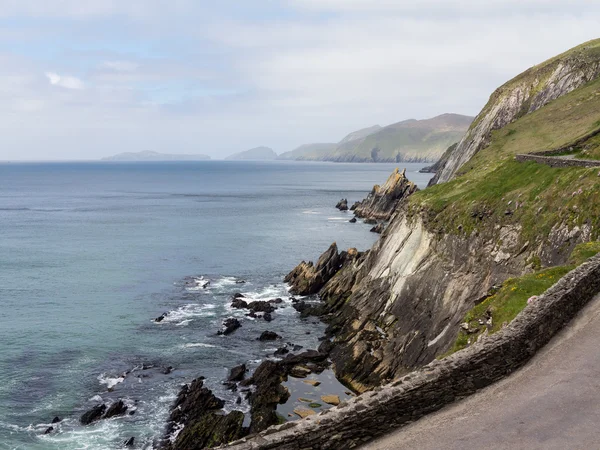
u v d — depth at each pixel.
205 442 32.12
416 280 48.97
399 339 43.78
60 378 42.00
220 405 37.22
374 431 13.78
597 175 36.62
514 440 12.79
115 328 54.12
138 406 37.62
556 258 35.62
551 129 69.94
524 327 17.09
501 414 14.02
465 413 14.35
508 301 24.52
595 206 34.47
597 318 19.02
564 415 13.55
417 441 13.35
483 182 51.75
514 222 41.84
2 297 65.25
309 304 62.16
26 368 43.78
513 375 16.06
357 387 40.06
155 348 48.78
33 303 62.84
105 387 40.56
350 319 52.41
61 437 33.53
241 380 42.06
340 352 45.22
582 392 14.53
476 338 24.19
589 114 68.19
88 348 48.47
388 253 58.31
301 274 70.50
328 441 13.23
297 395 38.56
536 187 42.75
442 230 49.62
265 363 42.78
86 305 62.31
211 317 58.03
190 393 38.72
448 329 40.16
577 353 16.83
